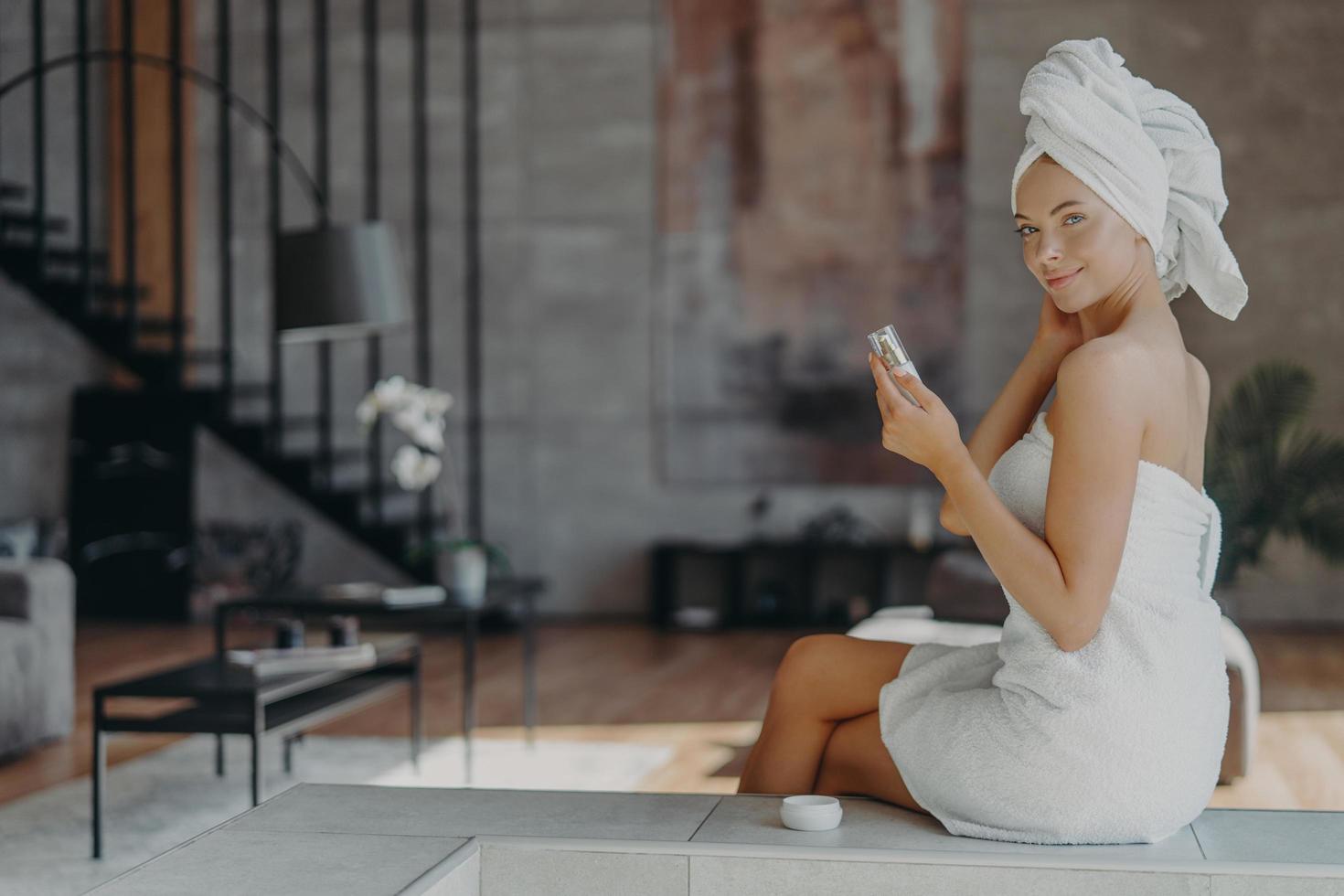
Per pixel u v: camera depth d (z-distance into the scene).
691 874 1.70
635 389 8.77
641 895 1.71
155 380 7.57
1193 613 1.72
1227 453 6.40
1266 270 8.09
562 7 8.84
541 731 5.10
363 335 8.73
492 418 8.91
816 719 2.02
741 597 8.22
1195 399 1.83
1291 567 8.05
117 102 9.12
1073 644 1.68
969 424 8.40
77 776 4.30
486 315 8.92
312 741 4.91
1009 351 8.38
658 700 5.75
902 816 1.85
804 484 8.57
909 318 8.46
